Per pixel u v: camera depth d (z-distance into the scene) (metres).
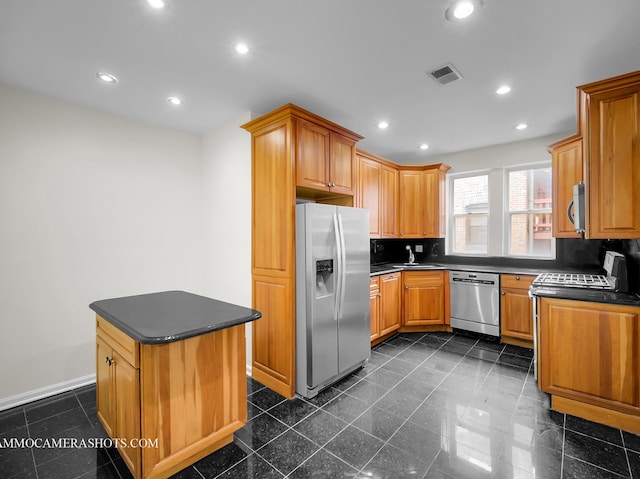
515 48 1.92
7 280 2.36
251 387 2.65
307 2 1.52
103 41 1.82
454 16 1.63
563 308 2.14
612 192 1.96
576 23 1.69
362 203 3.63
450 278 3.94
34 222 2.48
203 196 3.48
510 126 3.32
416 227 4.34
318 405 2.34
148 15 1.60
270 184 2.60
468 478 1.61
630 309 1.93
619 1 1.52
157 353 1.52
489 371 2.88
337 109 2.84
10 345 2.37
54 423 2.15
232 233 3.06
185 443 1.63
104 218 2.83
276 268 2.57
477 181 4.35
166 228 3.24
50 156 2.55
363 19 1.65
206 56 1.99
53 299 2.56
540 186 3.91
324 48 1.91
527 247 3.99
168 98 2.58
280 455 1.80
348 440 1.92
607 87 1.95
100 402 1.98
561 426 2.03
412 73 2.22
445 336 3.90
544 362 2.22
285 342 2.50
